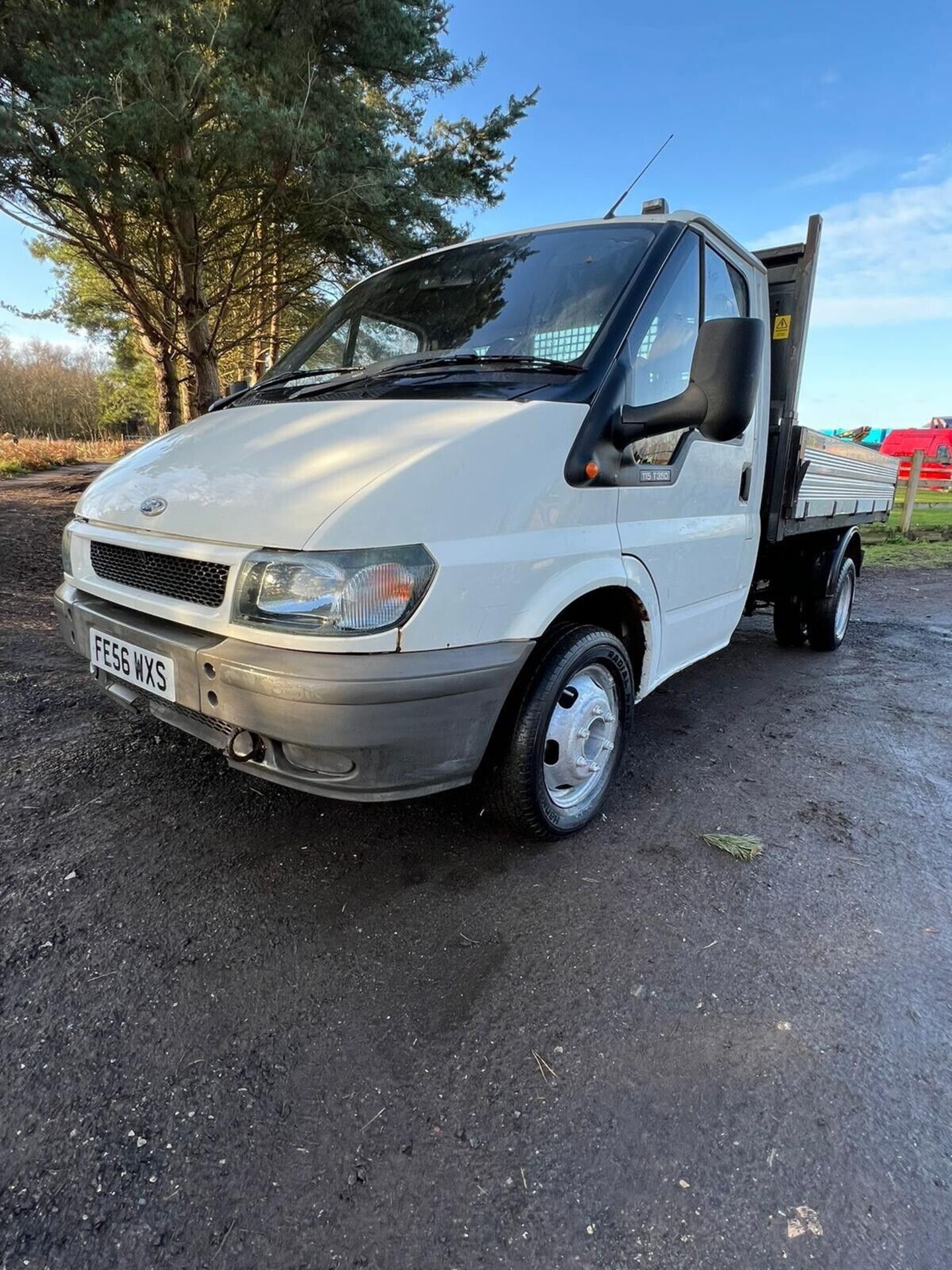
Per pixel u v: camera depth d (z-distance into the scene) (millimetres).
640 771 3277
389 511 1931
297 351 3480
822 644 5488
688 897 2354
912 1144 1535
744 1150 1510
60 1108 1552
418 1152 1489
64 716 3529
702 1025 1831
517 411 2227
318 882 2350
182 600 2186
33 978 1900
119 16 7172
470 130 11273
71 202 8281
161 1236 1317
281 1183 1420
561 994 1918
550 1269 1284
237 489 2152
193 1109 1564
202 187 8312
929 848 2727
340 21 9273
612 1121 1566
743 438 3502
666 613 2990
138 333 16391
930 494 17641
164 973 1939
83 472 18453
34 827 2588
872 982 2008
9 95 7480
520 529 2178
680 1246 1324
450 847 2580
